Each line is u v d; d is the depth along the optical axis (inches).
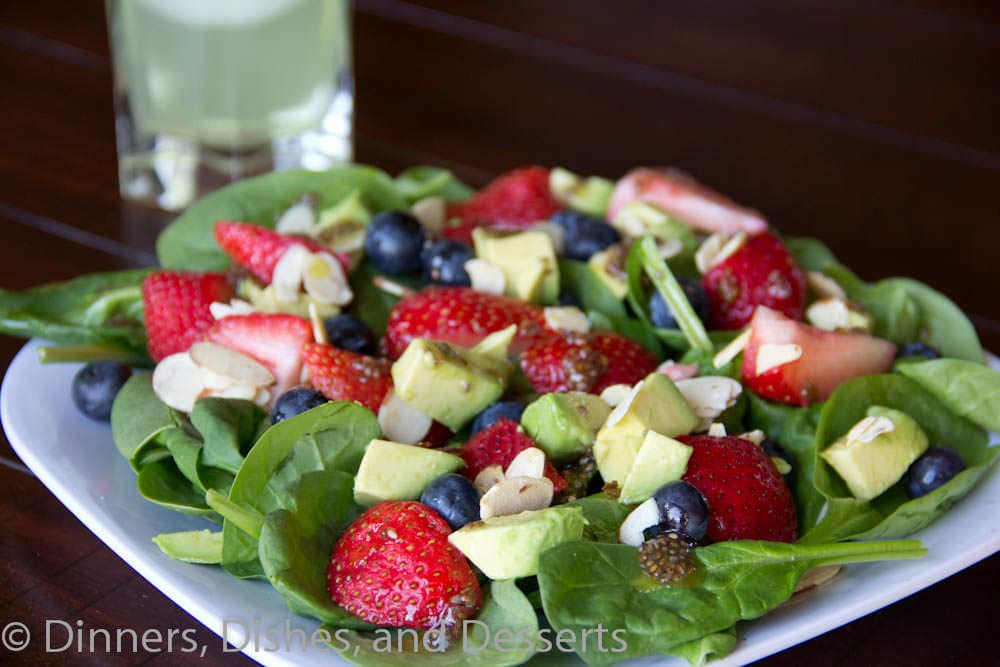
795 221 31.4
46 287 25.5
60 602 23.0
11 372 24.3
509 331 24.0
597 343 24.3
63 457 23.3
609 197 27.8
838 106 34.9
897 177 32.8
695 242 26.4
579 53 36.5
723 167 32.8
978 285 29.9
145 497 22.6
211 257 26.5
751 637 21.3
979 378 24.0
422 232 25.9
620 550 21.5
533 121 33.8
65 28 35.5
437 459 22.4
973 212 31.9
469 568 21.6
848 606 21.6
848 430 23.6
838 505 22.7
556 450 22.8
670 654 21.1
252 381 23.7
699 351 24.6
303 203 26.7
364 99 34.0
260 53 29.9
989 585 23.5
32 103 33.0
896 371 24.6
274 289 25.1
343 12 31.1
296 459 22.5
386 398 23.5
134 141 30.5
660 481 22.3
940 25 39.1
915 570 22.0
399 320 24.6
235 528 21.8
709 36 37.8
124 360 25.0
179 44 29.6
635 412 22.7
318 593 21.6
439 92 34.5
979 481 23.4
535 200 27.4
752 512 22.3
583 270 25.9
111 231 29.9
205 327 24.7
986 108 35.2
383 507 21.9
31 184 30.8
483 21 37.7
